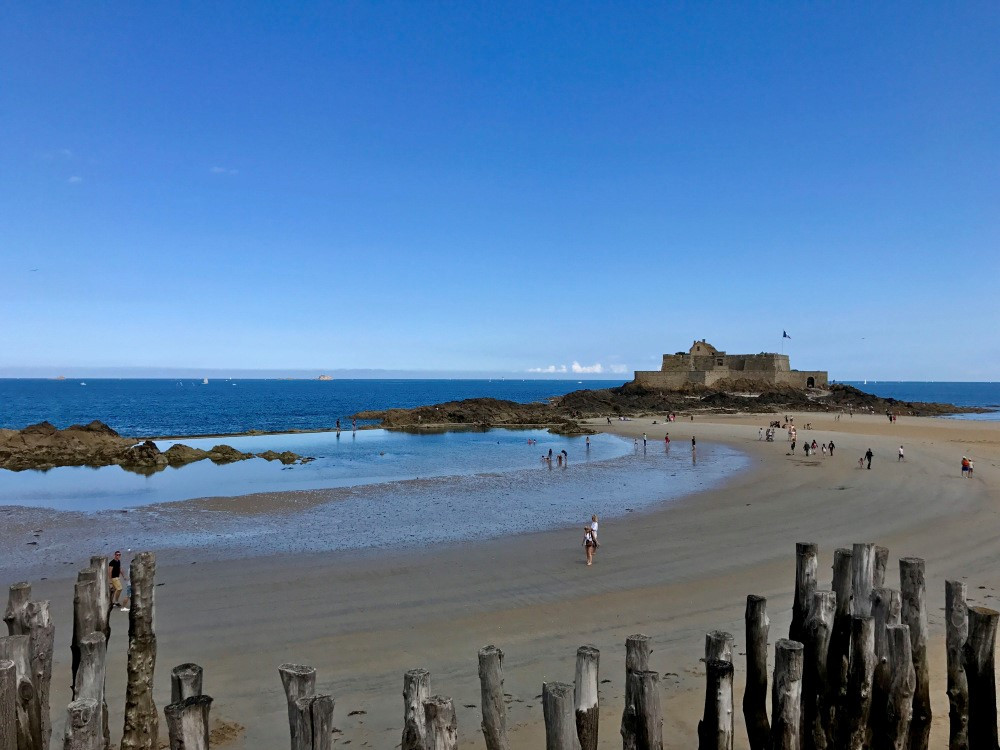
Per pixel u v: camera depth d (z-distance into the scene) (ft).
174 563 59.11
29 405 433.89
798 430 219.41
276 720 29.73
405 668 35.32
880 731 21.01
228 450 152.46
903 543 62.90
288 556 61.41
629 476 120.16
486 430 242.99
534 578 53.21
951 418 301.22
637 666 19.07
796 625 23.40
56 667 34.86
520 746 26.43
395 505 89.92
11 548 66.18
